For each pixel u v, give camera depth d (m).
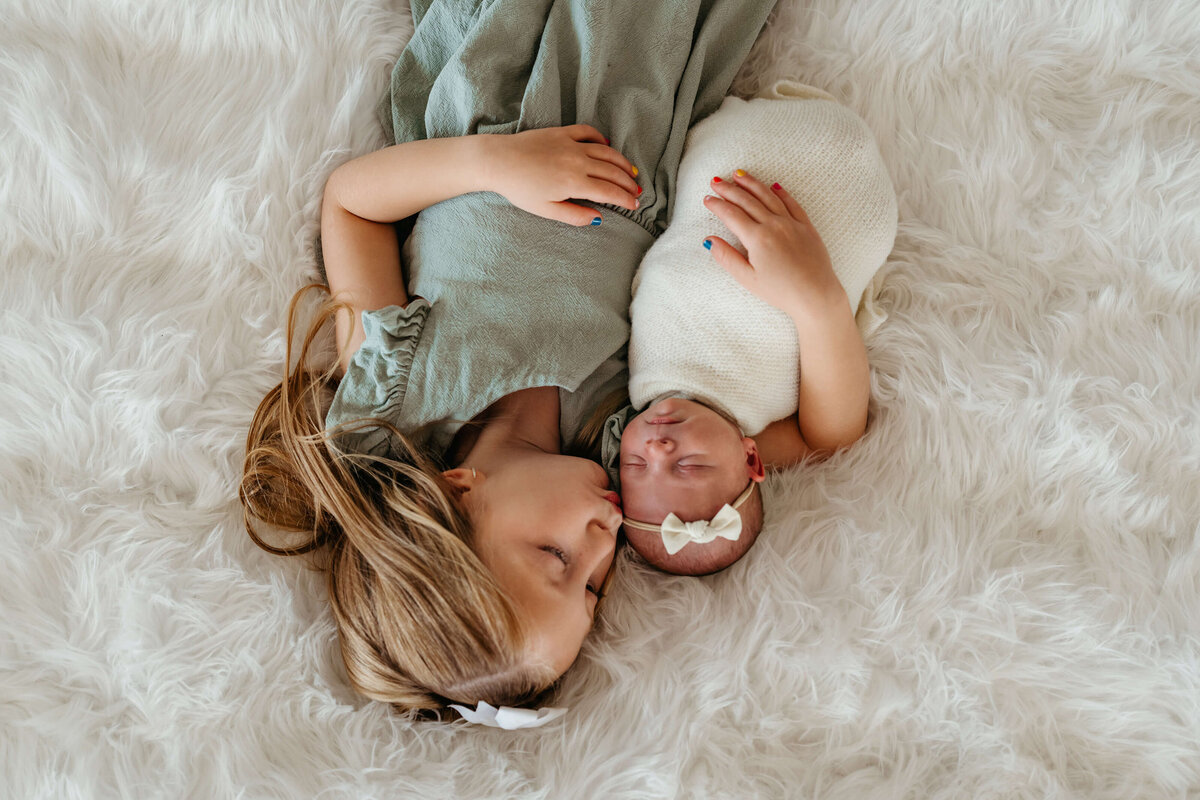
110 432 0.99
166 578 0.96
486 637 0.89
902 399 1.07
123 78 1.07
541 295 1.01
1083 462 1.01
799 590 1.00
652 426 0.97
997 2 1.09
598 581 1.02
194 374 1.02
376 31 1.12
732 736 0.95
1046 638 0.96
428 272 1.05
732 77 1.14
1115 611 0.96
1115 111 1.11
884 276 1.10
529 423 1.05
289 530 1.04
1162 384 1.03
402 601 0.91
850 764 0.96
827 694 0.95
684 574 1.05
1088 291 1.08
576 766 0.94
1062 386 1.03
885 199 1.03
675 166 1.09
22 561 0.93
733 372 1.00
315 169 1.08
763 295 0.96
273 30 1.07
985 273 1.09
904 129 1.12
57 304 1.00
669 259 1.02
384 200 1.05
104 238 1.03
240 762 0.90
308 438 0.97
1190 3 1.07
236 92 1.08
